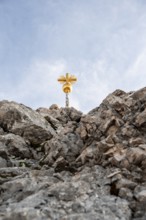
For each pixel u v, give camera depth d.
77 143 21.84
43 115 29.42
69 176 17.30
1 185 15.26
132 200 13.43
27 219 11.27
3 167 19.55
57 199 13.23
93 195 13.81
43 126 26.27
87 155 18.97
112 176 15.55
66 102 40.50
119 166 16.80
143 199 13.06
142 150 17.03
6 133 25.33
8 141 22.89
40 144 24.64
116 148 18.30
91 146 20.00
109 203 13.01
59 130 27.41
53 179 15.98
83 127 22.97
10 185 15.12
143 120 20.03
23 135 24.91
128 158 16.80
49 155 20.80
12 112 26.38
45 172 17.39
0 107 27.08
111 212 12.27
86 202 13.02
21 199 14.05
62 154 20.48
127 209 12.66
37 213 11.52
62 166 18.98
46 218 11.45
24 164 20.64
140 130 19.88
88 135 22.09
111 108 23.42
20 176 16.62
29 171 17.25
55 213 11.90
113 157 17.28
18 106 27.53
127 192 13.87
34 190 14.45
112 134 19.73
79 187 14.20
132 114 21.88
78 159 19.36
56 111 31.53
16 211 11.58
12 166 20.14
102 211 12.28
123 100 24.27
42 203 12.64
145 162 16.16
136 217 12.45
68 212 12.15
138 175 15.76
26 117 26.33
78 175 16.69
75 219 11.47
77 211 12.27
